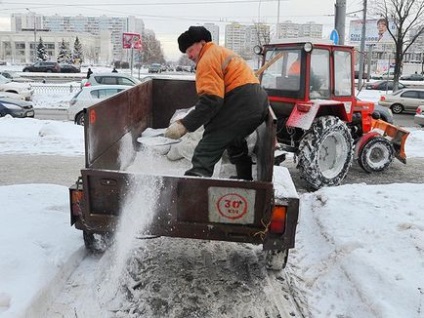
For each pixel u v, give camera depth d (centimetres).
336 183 785
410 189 676
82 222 397
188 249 489
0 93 1939
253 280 431
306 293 414
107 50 10962
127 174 376
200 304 385
